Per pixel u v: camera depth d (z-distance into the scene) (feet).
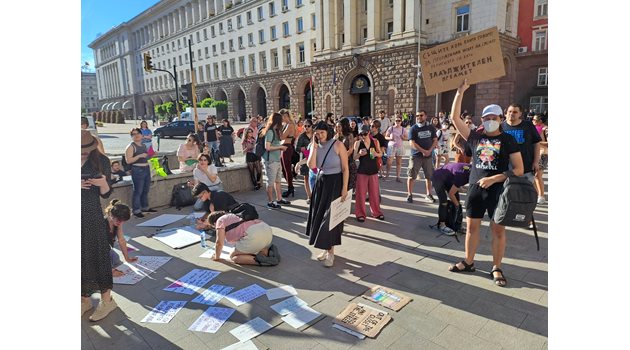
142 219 20.47
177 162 38.17
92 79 289.94
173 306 11.07
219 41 172.24
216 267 13.84
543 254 14.37
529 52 86.07
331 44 107.65
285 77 141.90
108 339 9.57
